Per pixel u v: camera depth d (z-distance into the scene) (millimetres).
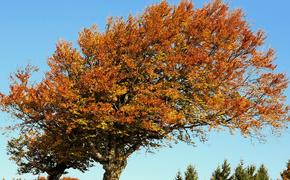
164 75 23891
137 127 23828
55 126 24406
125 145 26047
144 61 23109
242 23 24781
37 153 29516
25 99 22656
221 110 23219
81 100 22359
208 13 25234
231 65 23250
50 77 23297
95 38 23906
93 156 25328
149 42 23125
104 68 22938
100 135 24219
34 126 24438
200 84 23141
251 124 23281
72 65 23750
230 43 24203
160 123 23062
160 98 24000
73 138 25578
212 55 24406
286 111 23938
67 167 30422
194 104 23547
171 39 23562
